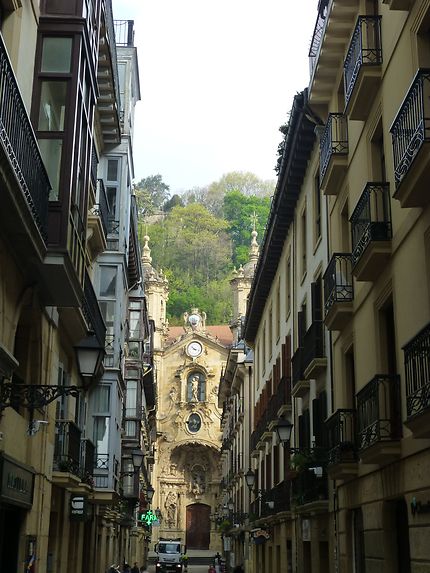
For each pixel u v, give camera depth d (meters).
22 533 14.53
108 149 27.91
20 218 10.83
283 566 25.94
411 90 10.43
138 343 40.38
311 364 19.41
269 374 33.62
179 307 116.06
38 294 13.99
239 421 52.06
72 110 13.70
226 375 59.31
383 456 12.20
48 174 13.34
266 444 32.31
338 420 15.62
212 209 142.00
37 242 12.04
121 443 32.88
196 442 83.56
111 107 24.08
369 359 14.30
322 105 19.30
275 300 31.84
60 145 13.50
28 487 14.59
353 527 16.11
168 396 85.50
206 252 124.94
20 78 12.78
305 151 22.75
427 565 10.66
